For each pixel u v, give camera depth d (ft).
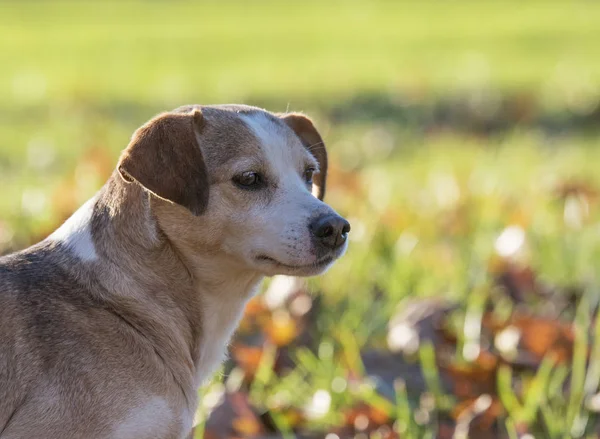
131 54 82.53
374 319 29.25
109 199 19.63
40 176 43.45
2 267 18.72
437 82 63.26
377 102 60.49
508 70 67.62
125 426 17.85
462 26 95.91
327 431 23.80
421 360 26.37
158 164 18.61
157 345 18.86
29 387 17.38
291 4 125.80
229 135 19.95
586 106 57.93
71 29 101.40
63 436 17.33
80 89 63.93
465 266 32.48
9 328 17.69
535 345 25.93
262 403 24.80
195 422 22.63
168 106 60.75
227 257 19.79
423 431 23.29
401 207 37.52
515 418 22.81
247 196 19.67
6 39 93.66
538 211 37.60
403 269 31.76
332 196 37.99
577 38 83.76
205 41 90.27
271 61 76.84
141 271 19.20
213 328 20.43
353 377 24.79
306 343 28.04
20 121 57.11
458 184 39.88
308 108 59.47
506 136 54.95
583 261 33.32
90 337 18.08
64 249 19.39
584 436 23.29
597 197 39.55
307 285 30.17
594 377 24.64
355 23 102.99
